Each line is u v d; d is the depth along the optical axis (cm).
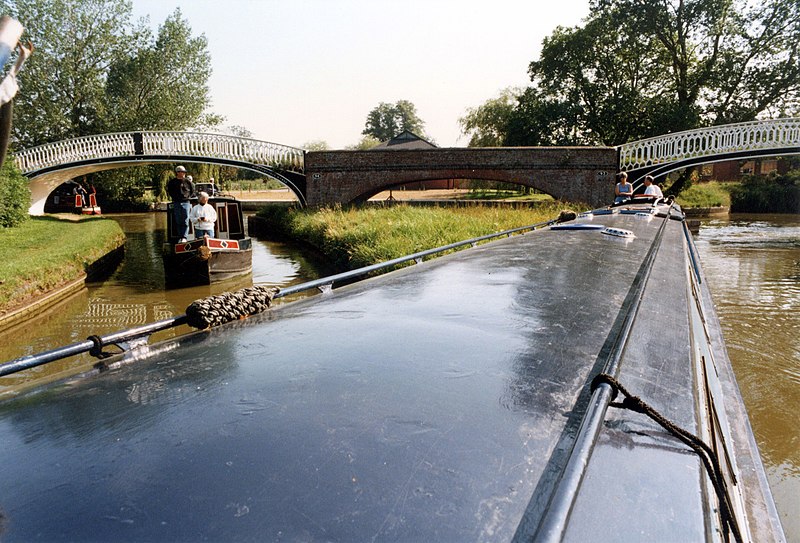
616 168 2298
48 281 1048
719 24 2834
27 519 92
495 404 132
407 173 2416
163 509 93
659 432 116
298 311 239
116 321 905
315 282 281
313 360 164
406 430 118
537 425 122
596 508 91
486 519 90
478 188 4775
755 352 645
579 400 137
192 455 110
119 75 3612
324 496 96
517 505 94
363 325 204
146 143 2644
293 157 2530
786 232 2123
